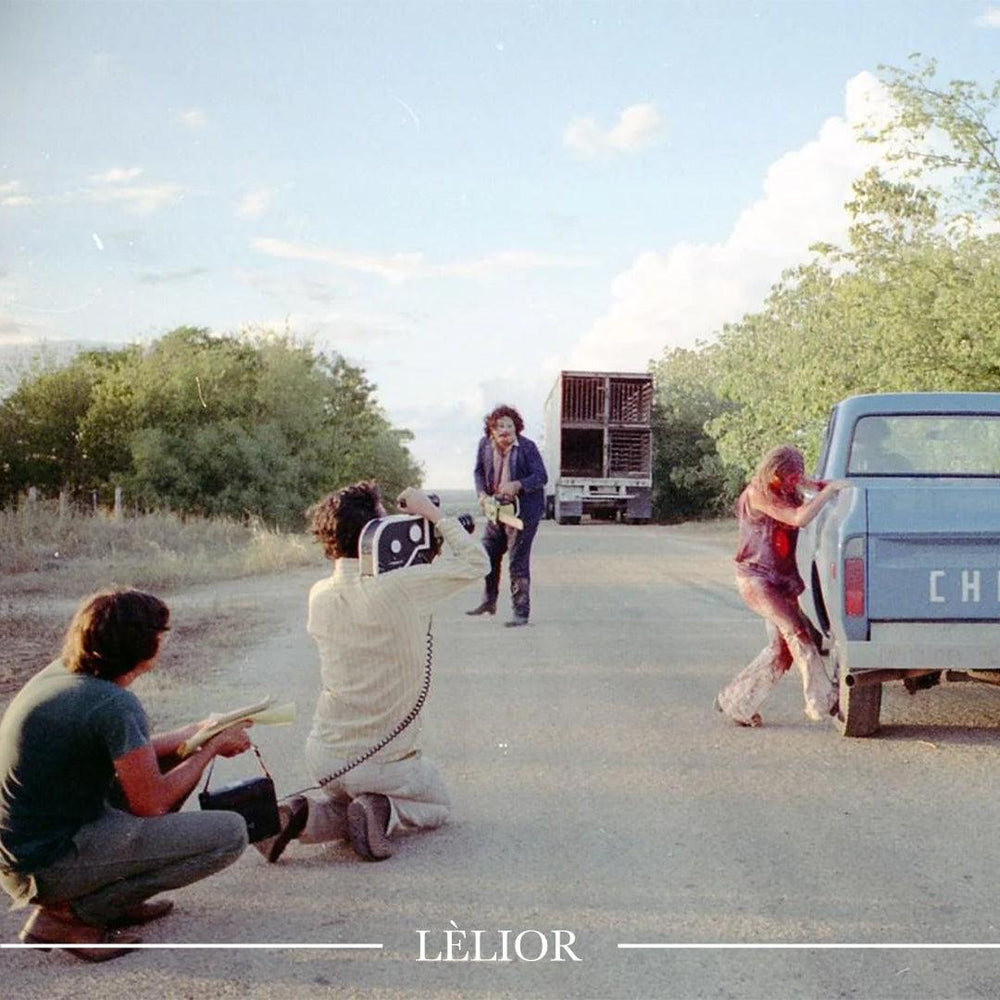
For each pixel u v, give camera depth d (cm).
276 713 434
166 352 3484
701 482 4528
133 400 3366
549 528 3681
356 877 469
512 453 1174
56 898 394
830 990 366
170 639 1086
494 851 496
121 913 412
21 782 385
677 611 1301
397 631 488
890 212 1895
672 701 801
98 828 393
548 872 471
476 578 500
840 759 646
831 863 478
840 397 1997
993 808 553
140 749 388
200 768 412
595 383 3969
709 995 364
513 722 736
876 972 378
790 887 452
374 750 492
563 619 1227
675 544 2627
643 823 533
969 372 1780
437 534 505
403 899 445
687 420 4547
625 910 431
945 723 736
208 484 3297
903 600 652
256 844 480
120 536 2206
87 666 394
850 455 839
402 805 497
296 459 3484
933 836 511
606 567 1925
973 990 365
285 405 3544
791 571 709
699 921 420
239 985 373
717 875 465
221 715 435
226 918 429
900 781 601
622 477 3975
